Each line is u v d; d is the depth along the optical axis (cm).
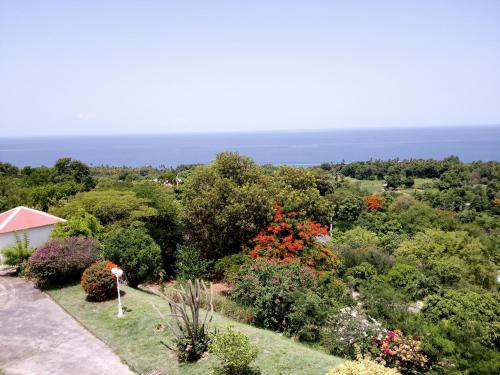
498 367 941
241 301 1273
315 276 1338
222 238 1805
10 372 847
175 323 1053
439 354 984
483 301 1374
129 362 882
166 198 2212
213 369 815
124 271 1430
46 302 1241
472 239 2511
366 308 1270
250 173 2050
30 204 2702
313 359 892
